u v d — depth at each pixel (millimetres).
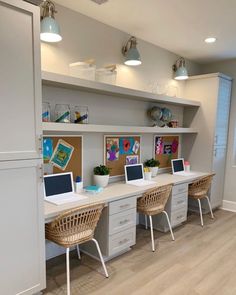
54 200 2260
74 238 2002
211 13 2455
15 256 1765
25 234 1806
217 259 2617
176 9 2385
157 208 2828
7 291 1744
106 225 2420
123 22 2729
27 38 1693
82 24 2570
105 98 2908
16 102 1683
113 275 2297
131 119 3258
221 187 4215
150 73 3449
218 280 2254
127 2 2275
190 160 4125
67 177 2512
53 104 2420
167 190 2836
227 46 3441
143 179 3281
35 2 1699
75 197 2375
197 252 2756
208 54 3828
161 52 3584
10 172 1693
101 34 2760
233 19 2584
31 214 1826
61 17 2389
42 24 2033
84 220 2033
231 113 4145
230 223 3639
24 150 1752
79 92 2635
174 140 4039
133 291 2076
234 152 4188
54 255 2633
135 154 3379
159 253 2715
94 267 2434
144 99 3232
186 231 3326
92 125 2463
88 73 2443
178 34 3039
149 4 2295
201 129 3961
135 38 3102
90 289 2096
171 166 3908
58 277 2266
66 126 2234
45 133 2410
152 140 3641
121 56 3021
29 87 1740
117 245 2514
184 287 2141
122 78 3070
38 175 1841
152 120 3551
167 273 2342
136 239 3055
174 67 3832
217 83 3742
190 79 4047
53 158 2486
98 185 2795
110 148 3045
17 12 1626
